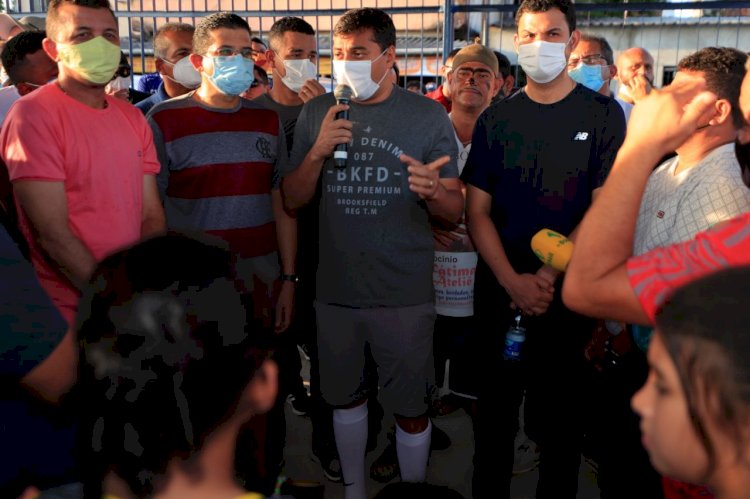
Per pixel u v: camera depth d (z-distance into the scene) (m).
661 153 1.29
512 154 2.67
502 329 2.77
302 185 2.69
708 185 1.95
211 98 2.93
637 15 8.80
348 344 2.78
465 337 3.24
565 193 2.62
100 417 0.83
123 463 0.83
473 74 3.36
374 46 2.59
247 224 2.92
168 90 4.16
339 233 2.69
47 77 3.37
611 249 1.31
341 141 2.54
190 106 2.91
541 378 2.71
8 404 1.49
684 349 0.84
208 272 0.87
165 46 4.04
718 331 0.81
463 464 3.37
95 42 2.42
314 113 2.84
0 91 3.42
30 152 2.31
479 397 2.82
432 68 7.94
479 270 2.83
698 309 0.84
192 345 0.82
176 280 0.85
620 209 1.30
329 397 2.83
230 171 2.88
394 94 2.72
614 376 2.48
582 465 3.38
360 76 2.58
